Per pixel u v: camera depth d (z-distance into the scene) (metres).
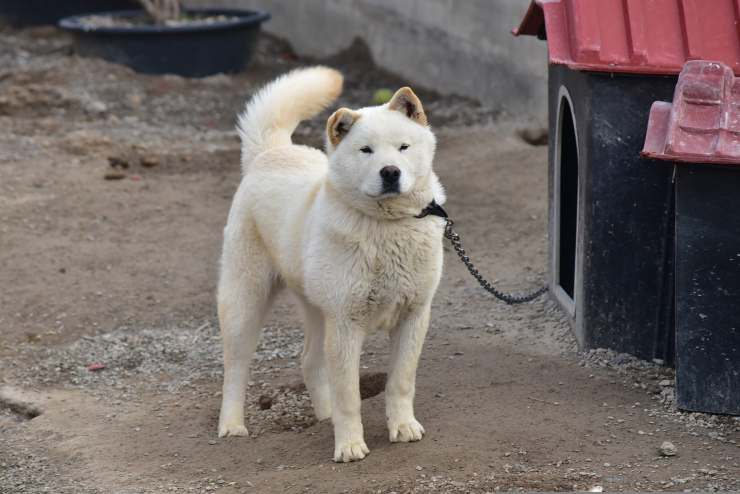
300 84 8.38
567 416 7.39
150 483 7.02
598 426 7.21
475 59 18.11
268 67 21.55
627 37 7.96
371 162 6.63
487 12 17.48
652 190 8.02
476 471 6.58
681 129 7.05
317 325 7.90
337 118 6.79
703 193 7.16
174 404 8.57
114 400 8.75
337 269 6.83
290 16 23.27
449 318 9.88
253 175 7.95
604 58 7.86
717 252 7.21
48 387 9.15
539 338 9.08
